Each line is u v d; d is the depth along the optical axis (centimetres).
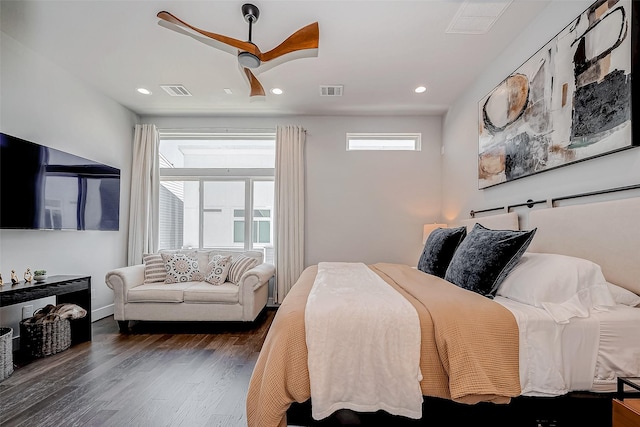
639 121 147
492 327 131
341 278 219
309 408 137
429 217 412
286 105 383
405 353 130
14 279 237
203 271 365
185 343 273
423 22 225
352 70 296
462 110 346
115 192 352
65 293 258
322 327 134
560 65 194
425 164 415
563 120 191
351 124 419
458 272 194
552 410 132
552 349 129
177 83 326
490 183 278
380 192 415
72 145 309
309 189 416
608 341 131
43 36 246
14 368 221
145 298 307
